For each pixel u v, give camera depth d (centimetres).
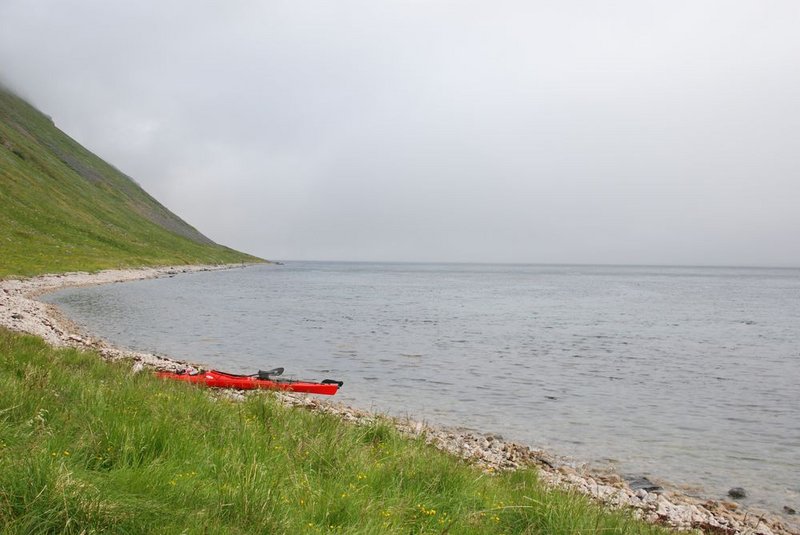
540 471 1320
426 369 2742
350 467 823
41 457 543
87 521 473
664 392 2389
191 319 4509
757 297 10550
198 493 581
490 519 712
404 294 9412
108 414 797
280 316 5138
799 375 2834
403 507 688
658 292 11981
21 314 3222
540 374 2719
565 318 5778
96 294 6072
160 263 12406
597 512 795
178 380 1519
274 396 1366
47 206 10919
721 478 1399
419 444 1079
